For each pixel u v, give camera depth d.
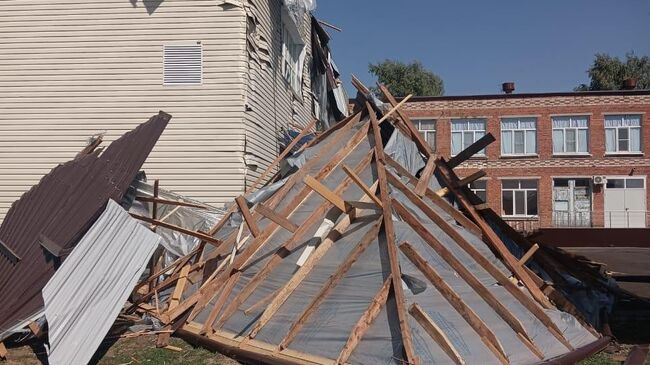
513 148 33.56
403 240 7.84
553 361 6.90
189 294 9.68
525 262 9.64
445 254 7.92
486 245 9.27
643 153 32.59
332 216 8.72
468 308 6.98
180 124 13.12
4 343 8.72
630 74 54.06
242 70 13.09
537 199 33.25
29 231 9.29
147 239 7.64
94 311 7.39
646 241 29.03
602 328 9.11
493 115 33.62
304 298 7.71
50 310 7.31
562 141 33.28
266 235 9.30
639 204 32.59
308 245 8.39
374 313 6.82
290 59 17.70
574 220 32.88
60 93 13.30
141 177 11.30
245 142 13.05
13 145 13.30
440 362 6.29
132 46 13.26
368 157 9.32
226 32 13.15
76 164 9.74
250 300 8.40
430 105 34.06
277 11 15.93
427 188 9.62
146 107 13.19
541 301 8.59
